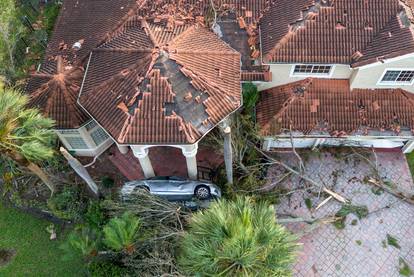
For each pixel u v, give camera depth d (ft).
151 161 92.38
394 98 83.20
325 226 85.40
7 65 104.63
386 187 89.04
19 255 85.81
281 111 82.94
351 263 81.20
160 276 64.18
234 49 81.20
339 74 82.58
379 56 73.92
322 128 82.17
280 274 50.78
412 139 86.33
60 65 83.51
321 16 78.07
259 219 53.26
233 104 69.21
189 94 67.97
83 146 90.68
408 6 78.74
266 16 85.10
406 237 83.87
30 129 67.46
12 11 109.09
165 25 78.02
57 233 87.61
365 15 77.77
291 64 78.38
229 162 75.10
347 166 92.73
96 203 82.28
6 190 91.09
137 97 68.39
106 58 75.15
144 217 73.77
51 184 85.20
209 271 50.70
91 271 76.79
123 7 88.79
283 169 91.97
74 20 92.94
